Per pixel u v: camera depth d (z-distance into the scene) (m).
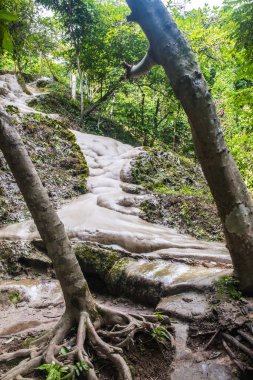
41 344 3.00
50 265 5.25
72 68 13.84
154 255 4.95
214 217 6.52
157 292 4.02
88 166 8.30
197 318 3.29
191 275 4.06
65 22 12.56
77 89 17.30
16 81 13.94
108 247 5.06
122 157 8.33
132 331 3.03
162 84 11.80
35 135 8.07
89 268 4.93
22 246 5.36
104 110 14.20
